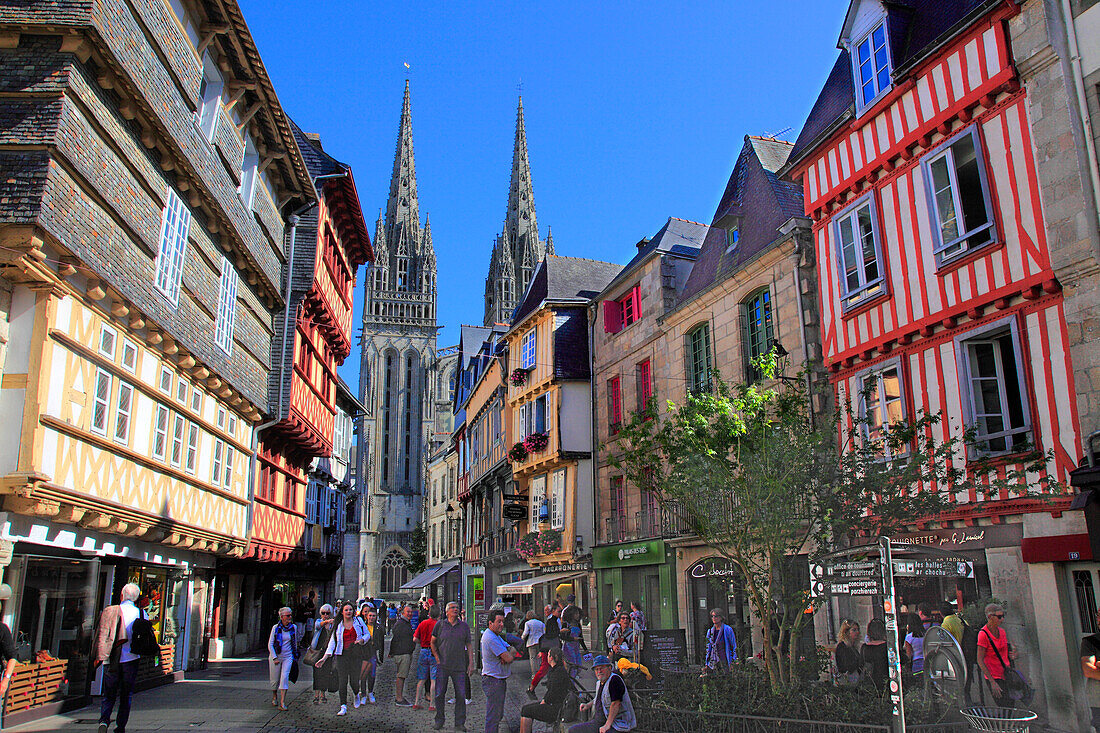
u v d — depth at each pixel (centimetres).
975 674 974
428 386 10131
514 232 10712
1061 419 1056
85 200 1099
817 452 1017
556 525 2673
